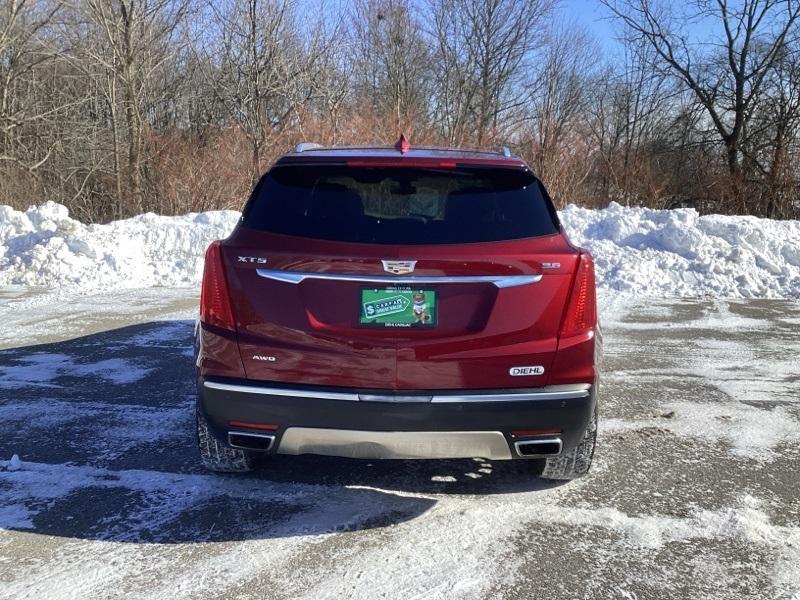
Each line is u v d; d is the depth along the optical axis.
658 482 3.73
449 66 28.06
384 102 25.00
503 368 2.99
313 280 2.98
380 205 3.15
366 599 2.66
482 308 2.97
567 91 28.09
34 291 9.78
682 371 5.98
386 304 2.95
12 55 22.50
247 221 3.21
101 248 11.23
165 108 23.97
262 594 2.69
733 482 3.74
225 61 22.47
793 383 5.64
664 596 2.71
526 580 2.80
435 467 3.91
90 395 5.13
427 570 2.86
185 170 17.91
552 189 19.23
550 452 3.14
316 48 21.17
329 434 3.04
